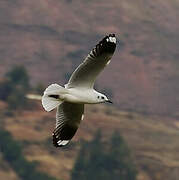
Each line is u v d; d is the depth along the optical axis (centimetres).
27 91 8850
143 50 14025
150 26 14525
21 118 8538
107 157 6994
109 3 14712
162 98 13025
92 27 14362
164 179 8125
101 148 7100
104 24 14425
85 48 14088
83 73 1461
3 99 8731
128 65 13588
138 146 8950
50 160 7812
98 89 12712
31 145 8125
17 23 14338
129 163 7069
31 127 8438
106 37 1455
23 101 8700
